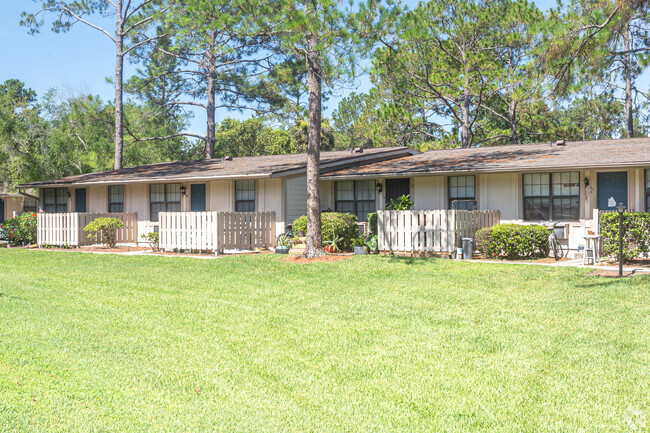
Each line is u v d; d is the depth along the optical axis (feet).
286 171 63.72
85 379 19.88
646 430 16.14
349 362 22.80
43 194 85.81
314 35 46.37
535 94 45.39
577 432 16.06
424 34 83.10
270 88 121.29
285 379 20.80
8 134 98.63
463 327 28.25
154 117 125.18
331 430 16.31
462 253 50.70
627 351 23.35
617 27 38.78
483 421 16.90
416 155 75.92
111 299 36.58
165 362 22.58
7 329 26.66
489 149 71.46
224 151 165.99
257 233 62.75
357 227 60.34
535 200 55.52
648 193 50.31
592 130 117.80
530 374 20.99
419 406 18.15
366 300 35.50
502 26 95.09
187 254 59.67
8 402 17.06
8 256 62.75
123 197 77.77
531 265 45.14
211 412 17.53
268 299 36.52
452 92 94.27
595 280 38.01
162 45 117.70
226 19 47.29
